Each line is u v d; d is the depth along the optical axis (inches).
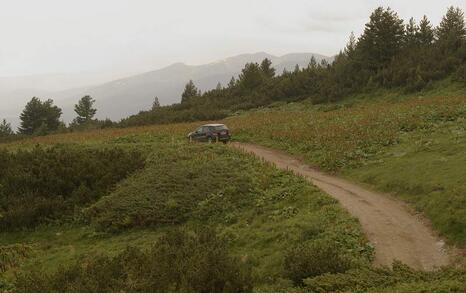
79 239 989.8
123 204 1057.5
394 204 829.8
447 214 685.9
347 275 484.7
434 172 898.1
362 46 2657.5
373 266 579.8
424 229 690.8
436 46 2571.4
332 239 669.9
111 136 2001.7
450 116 1437.0
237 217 920.9
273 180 1058.7
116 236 969.5
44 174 1252.5
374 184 977.5
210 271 522.3
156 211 1005.8
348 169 1138.7
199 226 893.8
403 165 1020.5
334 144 1346.0
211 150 1405.0
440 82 2146.9
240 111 2768.2
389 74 2362.2
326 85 2637.8
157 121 2770.7
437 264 574.6
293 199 924.6
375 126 1497.3
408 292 405.4
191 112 2854.3
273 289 527.2
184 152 1402.6
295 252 573.9
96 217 1050.7
